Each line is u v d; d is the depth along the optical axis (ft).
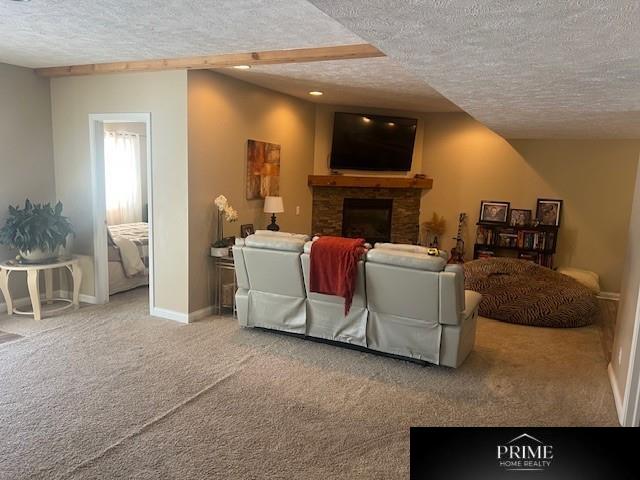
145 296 18.58
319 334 13.73
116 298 18.22
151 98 15.20
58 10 9.56
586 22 5.97
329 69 14.58
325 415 9.94
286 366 12.33
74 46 12.63
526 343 14.82
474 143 24.00
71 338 13.82
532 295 17.10
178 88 14.67
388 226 25.09
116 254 18.74
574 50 7.34
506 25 6.24
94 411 9.77
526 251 23.04
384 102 21.72
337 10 5.76
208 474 7.91
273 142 19.47
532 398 11.07
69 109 16.81
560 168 22.67
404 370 12.34
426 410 10.31
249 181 18.02
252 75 16.01
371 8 5.67
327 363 12.60
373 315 12.85
